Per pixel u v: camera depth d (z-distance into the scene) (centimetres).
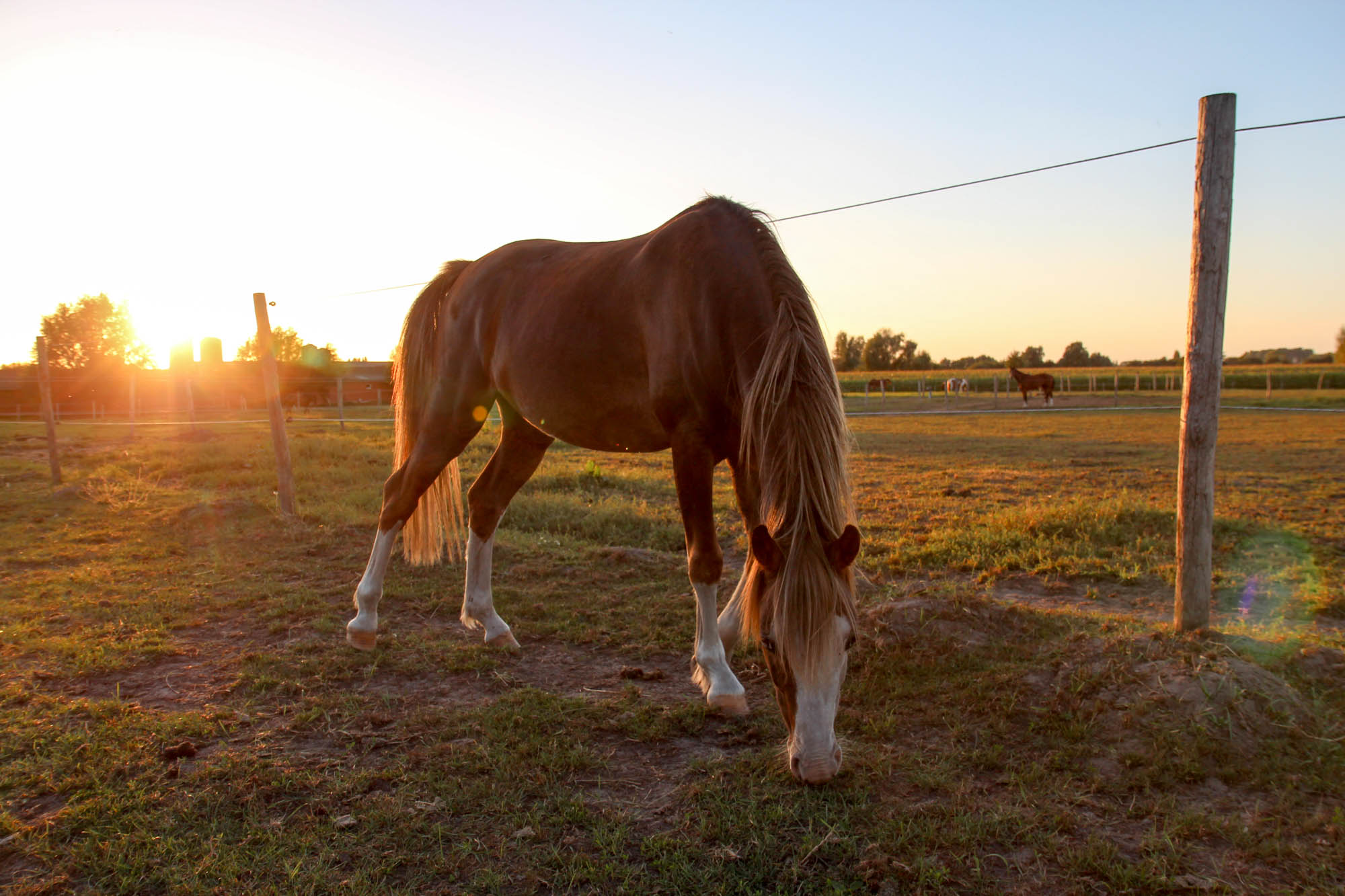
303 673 368
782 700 246
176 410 3356
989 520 685
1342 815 233
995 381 3728
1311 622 429
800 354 270
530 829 238
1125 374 5444
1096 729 288
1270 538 621
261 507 785
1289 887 208
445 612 469
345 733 304
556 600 486
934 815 243
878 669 348
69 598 489
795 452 256
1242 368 5669
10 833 238
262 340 760
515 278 402
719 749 295
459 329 421
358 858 226
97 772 270
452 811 249
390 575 542
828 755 224
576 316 352
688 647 403
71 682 357
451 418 426
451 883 216
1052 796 252
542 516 741
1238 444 1445
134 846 231
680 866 219
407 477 426
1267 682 294
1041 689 318
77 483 999
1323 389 4325
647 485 962
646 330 327
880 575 538
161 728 304
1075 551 575
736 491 315
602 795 261
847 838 231
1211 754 267
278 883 214
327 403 4000
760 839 232
